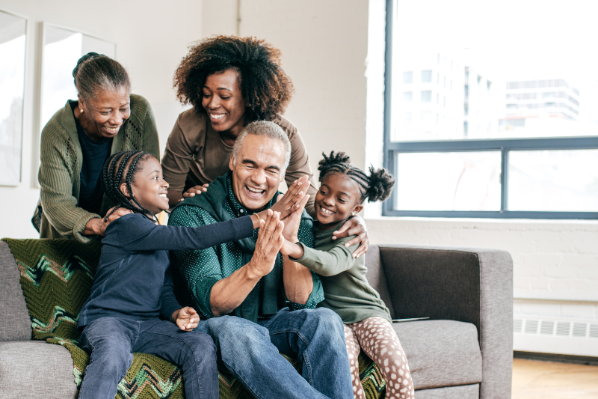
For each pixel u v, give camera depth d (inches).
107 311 57.8
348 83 159.6
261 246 57.1
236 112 75.4
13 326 60.7
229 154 81.3
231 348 55.1
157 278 61.2
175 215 67.3
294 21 166.2
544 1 152.7
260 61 75.1
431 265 91.7
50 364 49.6
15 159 128.0
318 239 74.7
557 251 134.6
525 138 151.8
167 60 167.5
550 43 151.9
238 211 68.2
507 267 88.0
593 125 147.1
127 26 154.4
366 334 68.9
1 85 124.6
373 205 162.2
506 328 86.7
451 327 81.0
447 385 78.0
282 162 66.4
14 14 126.7
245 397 57.8
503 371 85.5
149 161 63.7
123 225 60.3
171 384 54.2
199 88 75.1
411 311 94.3
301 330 60.4
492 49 158.1
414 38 166.7
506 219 150.9
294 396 52.9
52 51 134.8
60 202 67.3
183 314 57.7
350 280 73.8
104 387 48.2
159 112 140.9
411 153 166.4
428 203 163.9
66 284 65.7
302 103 164.6
